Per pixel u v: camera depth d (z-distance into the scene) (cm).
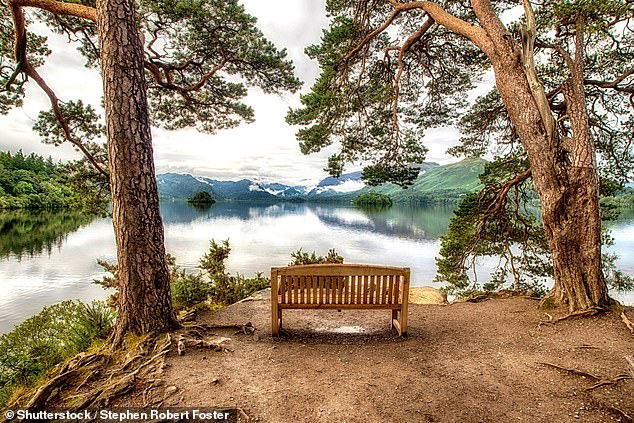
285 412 296
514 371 378
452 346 460
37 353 550
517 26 760
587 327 497
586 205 542
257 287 927
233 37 898
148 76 945
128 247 432
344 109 963
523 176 936
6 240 3581
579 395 322
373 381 357
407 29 965
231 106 1060
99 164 973
